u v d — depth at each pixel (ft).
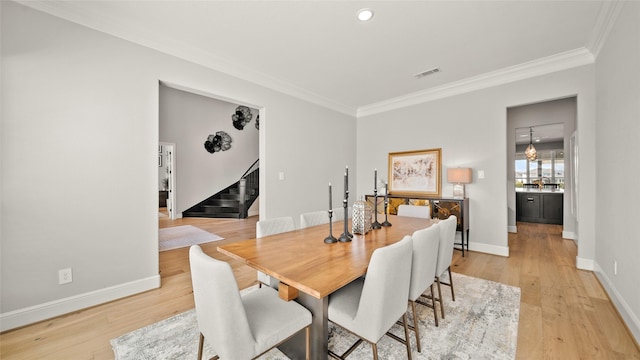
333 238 6.31
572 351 5.48
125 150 8.24
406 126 15.49
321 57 10.43
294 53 10.09
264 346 4.02
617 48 7.23
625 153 6.66
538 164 26.32
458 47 9.66
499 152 12.30
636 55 5.96
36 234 6.82
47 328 6.47
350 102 16.31
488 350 5.51
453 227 7.49
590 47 9.51
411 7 7.39
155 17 7.82
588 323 6.50
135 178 8.43
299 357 5.08
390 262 4.29
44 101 6.93
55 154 7.07
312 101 14.90
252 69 11.53
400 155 15.70
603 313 6.97
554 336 5.99
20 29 6.63
